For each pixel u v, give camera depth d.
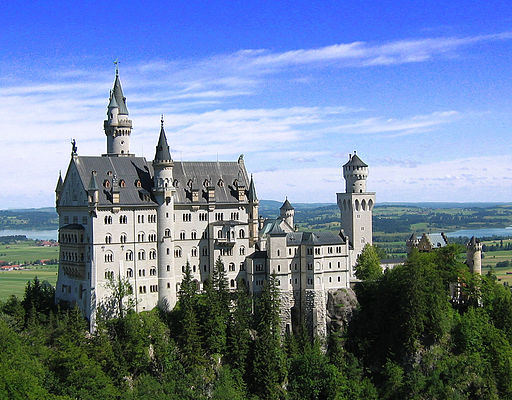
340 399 165.00
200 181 190.38
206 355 165.25
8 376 130.75
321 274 185.88
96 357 153.50
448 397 173.00
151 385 153.00
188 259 184.38
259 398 162.62
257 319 175.88
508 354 186.00
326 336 184.75
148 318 168.25
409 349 178.00
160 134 178.75
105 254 170.25
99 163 178.12
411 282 179.12
